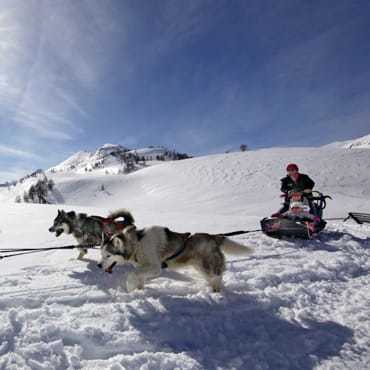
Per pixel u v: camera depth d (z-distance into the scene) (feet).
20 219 43.45
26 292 15.79
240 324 13.91
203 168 207.82
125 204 174.40
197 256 17.40
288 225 27.48
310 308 15.57
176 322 13.47
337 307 15.76
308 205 28.73
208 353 11.76
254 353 11.90
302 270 20.03
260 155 214.07
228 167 198.39
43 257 23.45
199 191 168.14
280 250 24.81
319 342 12.66
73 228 24.25
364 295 17.12
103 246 18.11
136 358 10.96
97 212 49.90
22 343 11.34
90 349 11.48
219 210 107.24
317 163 182.50
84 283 17.48
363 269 21.74
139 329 12.83
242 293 16.76
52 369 10.31
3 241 30.07
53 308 14.14
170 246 17.33
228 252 18.12
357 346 12.50
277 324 14.02
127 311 14.05
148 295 16.34
